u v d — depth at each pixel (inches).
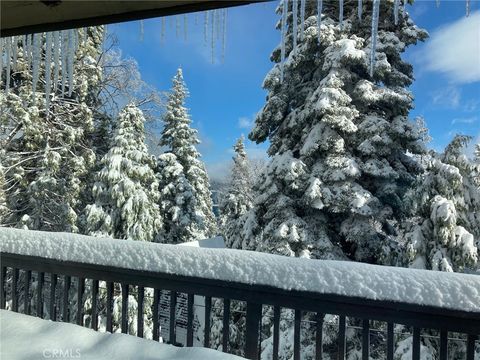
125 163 476.1
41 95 437.7
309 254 362.0
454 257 286.0
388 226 402.3
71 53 109.4
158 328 91.3
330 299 70.1
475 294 60.0
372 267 68.8
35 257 103.0
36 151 454.6
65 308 101.7
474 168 309.3
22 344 89.7
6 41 114.7
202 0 61.3
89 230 463.2
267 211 410.6
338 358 71.4
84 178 518.3
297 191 384.5
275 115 421.7
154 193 576.1
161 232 746.8
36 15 68.6
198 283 83.5
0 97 408.8
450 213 282.8
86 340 90.7
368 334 70.6
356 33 408.8
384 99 380.2
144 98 589.6
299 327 75.4
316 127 383.9
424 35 404.8
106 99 561.6
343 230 377.7
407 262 334.0
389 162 395.2
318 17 83.0
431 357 221.0
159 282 88.3
